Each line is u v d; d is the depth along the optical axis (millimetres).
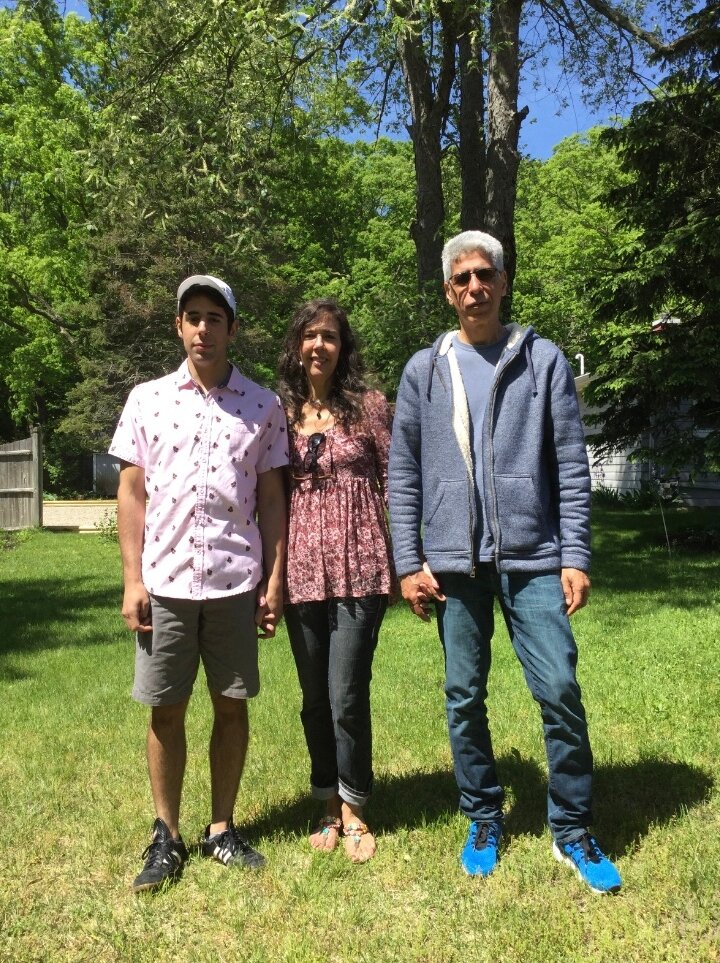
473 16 9031
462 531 2803
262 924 2553
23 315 23469
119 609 8094
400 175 27453
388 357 10039
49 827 3236
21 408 27125
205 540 2789
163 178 9031
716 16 10375
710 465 10547
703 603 7324
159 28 8930
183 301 2842
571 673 2725
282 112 11266
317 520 2977
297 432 3076
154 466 2826
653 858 2811
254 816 3332
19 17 11969
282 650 6176
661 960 2295
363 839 3010
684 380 10039
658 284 10523
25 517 16781
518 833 3062
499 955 2354
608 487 19203
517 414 2781
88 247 16703
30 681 5469
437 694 4863
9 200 23094
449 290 2910
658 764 3602
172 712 2879
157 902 2684
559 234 30531
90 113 20578
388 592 2980
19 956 2408
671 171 10672
